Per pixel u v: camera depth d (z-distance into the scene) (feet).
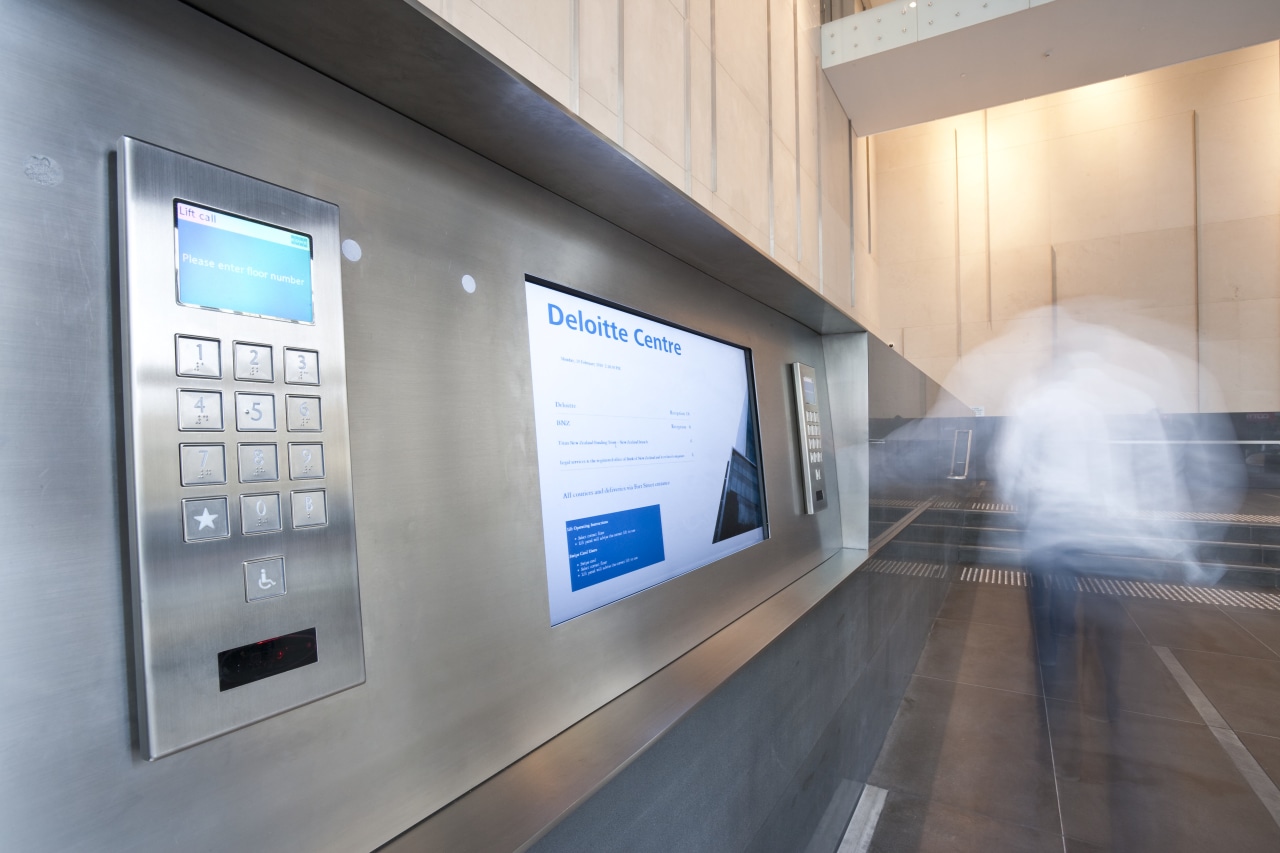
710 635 4.10
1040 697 10.43
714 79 7.86
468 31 3.88
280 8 1.56
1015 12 13.35
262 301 1.60
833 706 5.81
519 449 2.63
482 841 1.88
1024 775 8.08
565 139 2.41
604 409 3.49
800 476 6.30
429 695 2.08
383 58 1.81
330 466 1.71
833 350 7.50
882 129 18.25
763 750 4.04
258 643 1.52
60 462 1.29
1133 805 7.47
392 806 1.90
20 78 1.28
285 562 1.59
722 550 4.61
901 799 7.54
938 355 28.17
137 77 1.47
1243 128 24.06
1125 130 25.68
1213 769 8.23
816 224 13.26
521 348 2.70
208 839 1.47
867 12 14.56
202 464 1.44
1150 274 25.30
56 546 1.27
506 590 2.48
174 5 1.55
